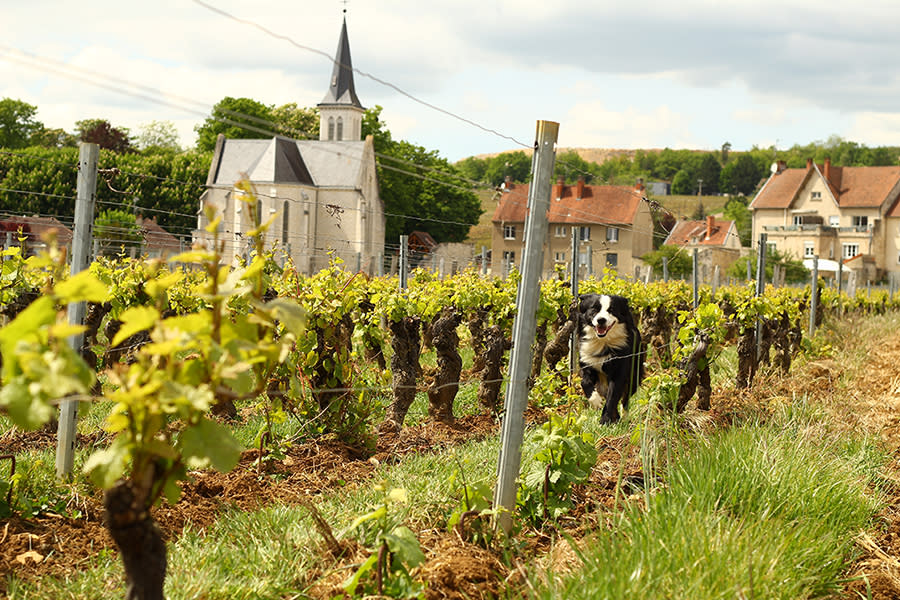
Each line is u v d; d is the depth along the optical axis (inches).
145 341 340.5
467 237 3393.2
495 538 197.2
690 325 354.3
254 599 162.6
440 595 164.1
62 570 177.3
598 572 162.4
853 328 832.3
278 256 392.8
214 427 109.5
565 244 2593.5
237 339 112.4
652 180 7741.1
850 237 2869.1
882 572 197.2
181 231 2496.3
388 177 2834.6
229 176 2586.1
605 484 247.6
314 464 271.1
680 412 347.3
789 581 171.8
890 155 6796.3
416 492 220.2
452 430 334.6
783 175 3058.6
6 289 327.9
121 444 104.5
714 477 217.6
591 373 385.4
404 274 500.4
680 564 166.4
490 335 365.4
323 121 3265.3
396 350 331.0
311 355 289.9
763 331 482.3
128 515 104.0
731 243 2292.1
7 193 2160.4
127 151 3144.7
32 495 215.2
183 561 174.4
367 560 158.9
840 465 252.5
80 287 96.5
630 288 621.6
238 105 2746.1
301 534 190.4
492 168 6624.0
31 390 94.1
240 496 232.8
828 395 400.2
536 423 343.9
